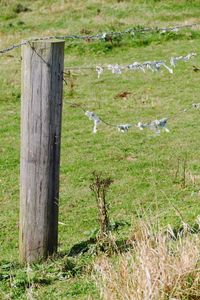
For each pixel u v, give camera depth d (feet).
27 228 26.58
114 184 42.39
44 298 22.39
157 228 26.18
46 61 25.21
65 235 34.24
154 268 19.94
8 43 80.18
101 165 46.44
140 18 89.10
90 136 52.21
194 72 68.13
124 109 58.49
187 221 29.35
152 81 65.92
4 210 39.47
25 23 89.15
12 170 46.14
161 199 38.40
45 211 26.43
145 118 56.08
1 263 28.09
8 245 33.99
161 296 19.24
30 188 26.27
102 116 56.75
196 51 75.72
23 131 25.99
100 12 92.32
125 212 36.68
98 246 26.35
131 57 74.79
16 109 59.36
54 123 25.86
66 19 89.92
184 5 93.97
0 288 23.63
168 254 20.86
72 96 61.67
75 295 22.43
